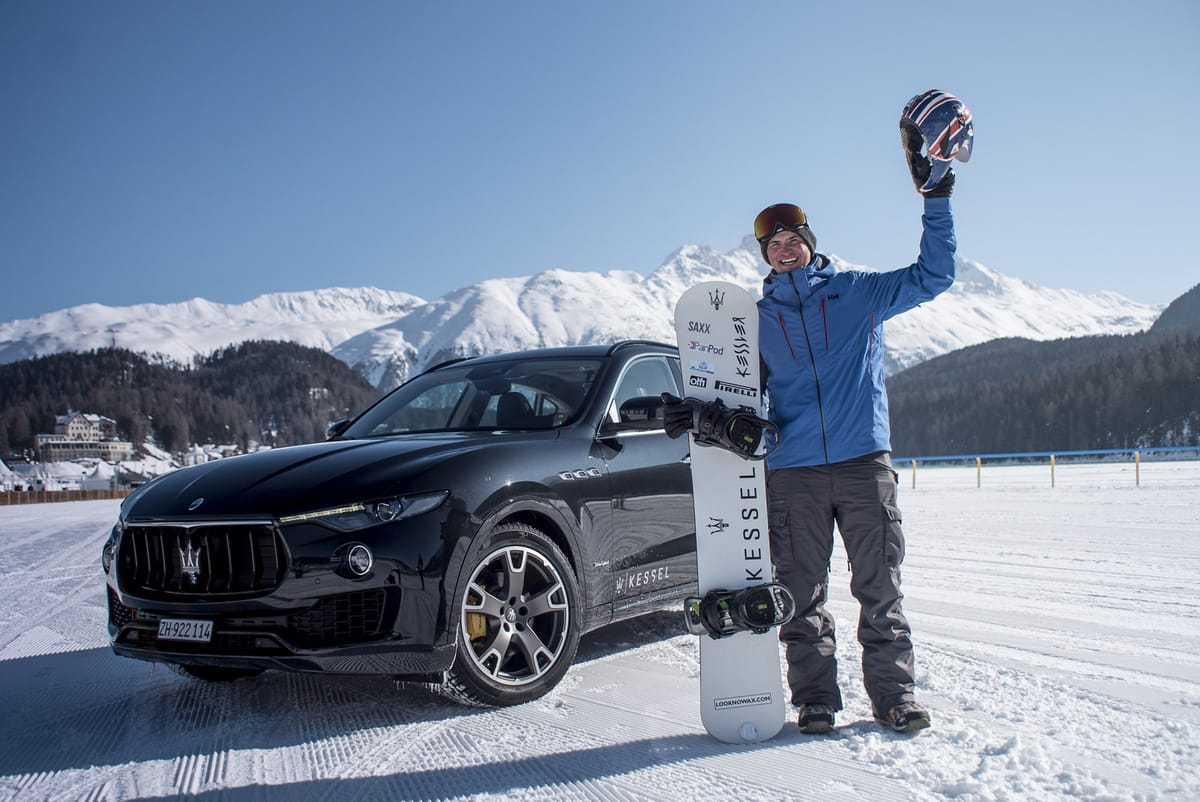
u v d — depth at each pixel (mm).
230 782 2262
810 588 2545
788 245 2639
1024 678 3023
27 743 2643
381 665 2580
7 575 7355
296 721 2795
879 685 2484
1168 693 2826
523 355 4078
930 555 6707
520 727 2645
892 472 2568
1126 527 8469
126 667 3691
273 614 2592
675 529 3633
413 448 3010
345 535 2605
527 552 2936
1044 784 2037
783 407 2609
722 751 2367
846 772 2172
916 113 2330
